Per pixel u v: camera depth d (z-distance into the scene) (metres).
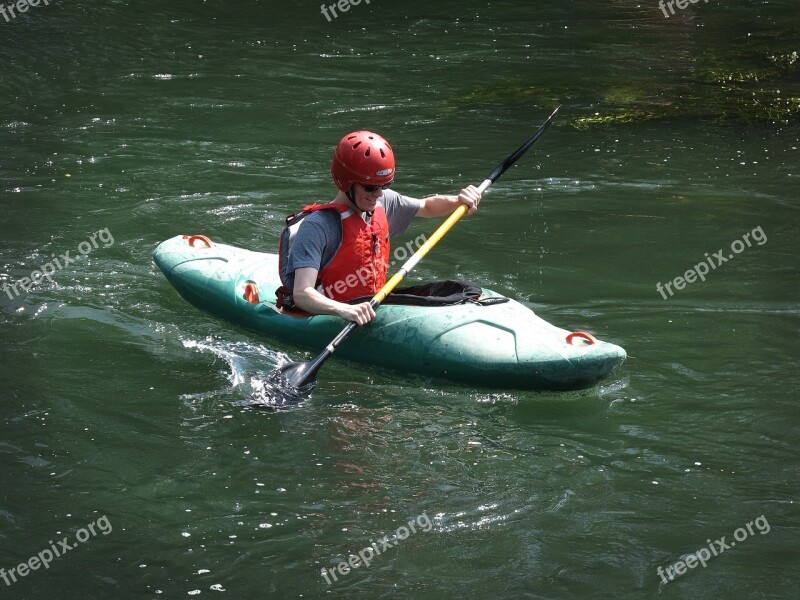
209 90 23.48
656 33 30.02
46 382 10.90
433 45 28.31
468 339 10.95
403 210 11.99
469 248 15.02
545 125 12.95
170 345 11.91
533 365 10.56
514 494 8.92
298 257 10.95
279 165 18.72
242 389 10.82
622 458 9.48
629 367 11.32
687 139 20.22
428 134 20.72
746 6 33.72
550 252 14.86
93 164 18.50
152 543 8.27
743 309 12.82
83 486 9.01
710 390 10.75
